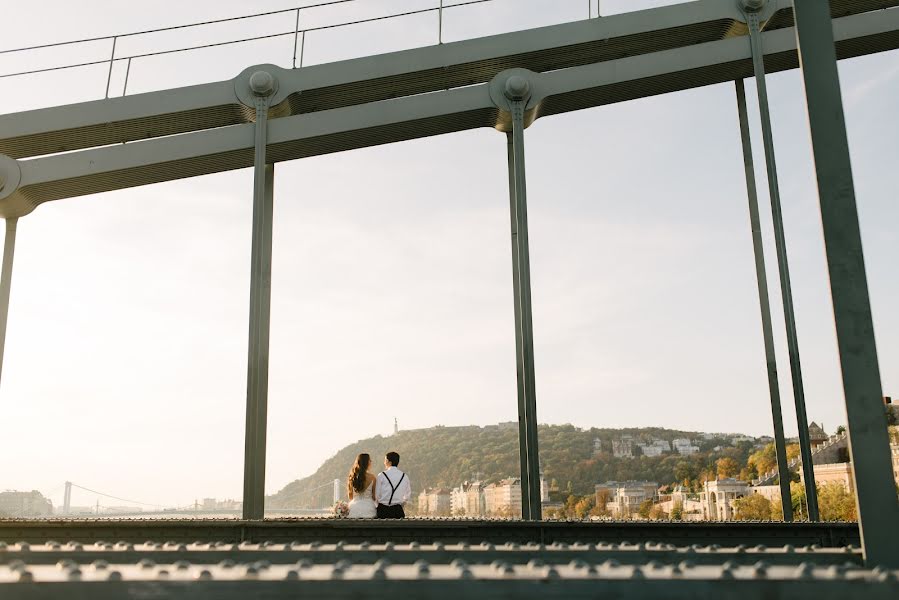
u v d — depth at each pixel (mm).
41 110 11930
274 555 2141
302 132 11680
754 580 1304
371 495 8906
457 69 12008
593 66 11828
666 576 1337
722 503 149250
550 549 2113
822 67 2248
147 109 11852
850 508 73438
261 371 10352
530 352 10273
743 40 11766
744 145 11594
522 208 11047
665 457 195750
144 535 7281
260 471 9852
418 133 12000
